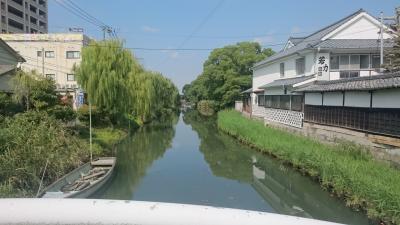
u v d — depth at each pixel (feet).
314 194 38.40
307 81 63.41
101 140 64.03
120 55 77.15
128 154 65.21
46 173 35.14
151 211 4.51
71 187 34.63
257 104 103.50
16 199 4.83
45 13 218.59
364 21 69.31
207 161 58.49
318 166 38.32
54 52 126.72
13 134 34.40
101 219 4.42
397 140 34.83
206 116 168.55
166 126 122.01
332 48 62.39
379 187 26.78
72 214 4.51
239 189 41.75
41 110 53.62
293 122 67.97
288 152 47.88
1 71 60.23
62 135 43.45
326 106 52.65
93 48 73.82
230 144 76.64
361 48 62.49
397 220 24.13
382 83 36.83
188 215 4.38
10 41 125.70
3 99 50.90
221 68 145.89
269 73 96.12
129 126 98.12
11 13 177.47
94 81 71.56
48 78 60.70
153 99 110.01
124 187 41.88
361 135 42.32
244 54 143.64
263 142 59.31
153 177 47.11
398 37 56.39
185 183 44.09
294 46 86.53
